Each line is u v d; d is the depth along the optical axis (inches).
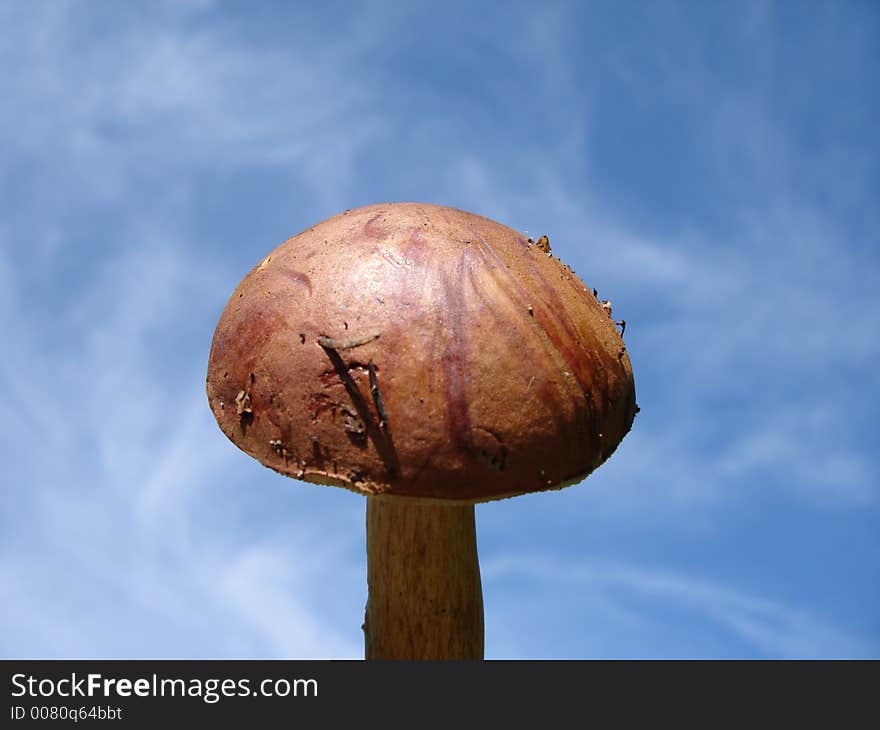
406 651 12.0
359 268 11.1
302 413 10.9
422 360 10.8
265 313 11.2
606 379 11.4
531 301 11.1
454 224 11.5
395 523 12.0
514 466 10.9
